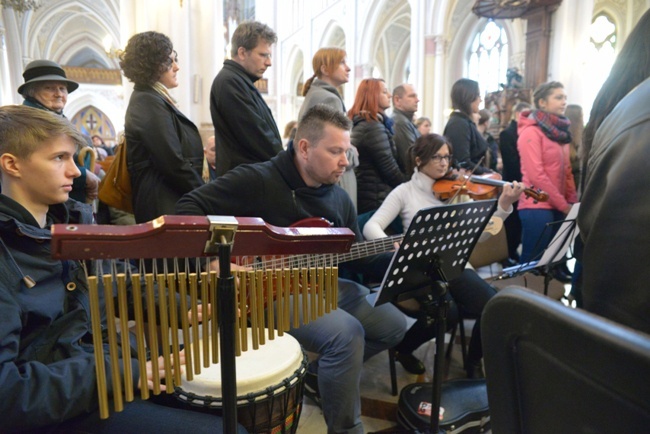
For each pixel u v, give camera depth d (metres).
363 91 3.31
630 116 0.81
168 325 1.11
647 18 1.14
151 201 2.57
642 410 0.43
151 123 2.52
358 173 3.35
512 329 0.57
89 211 1.67
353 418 1.96
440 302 1.87
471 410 2.12
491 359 0.61
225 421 1.16
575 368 0.50
